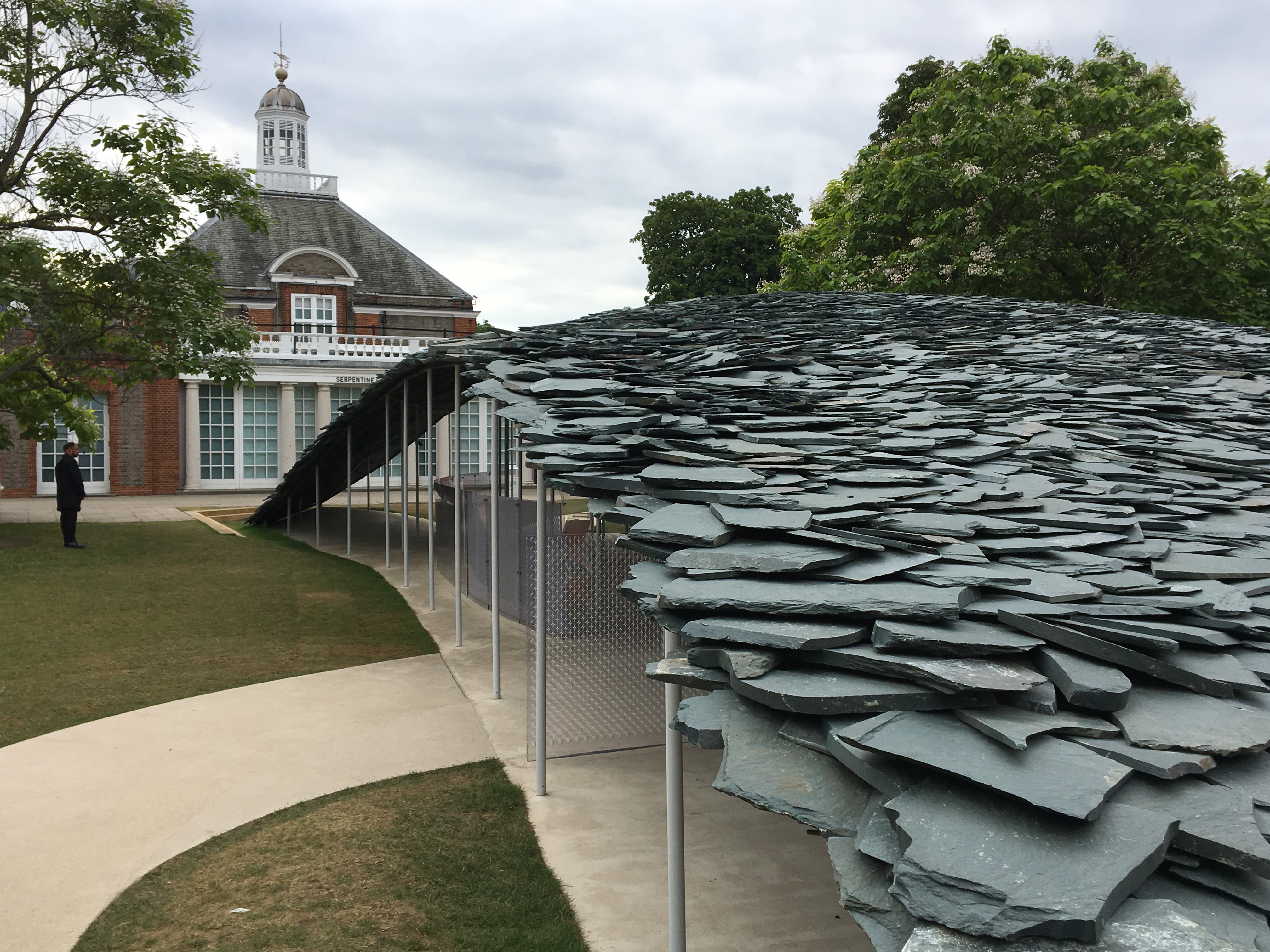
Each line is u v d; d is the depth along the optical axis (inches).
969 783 70.7
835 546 108.5
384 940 165.5
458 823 219.1
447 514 682.8
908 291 714.2
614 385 211.2
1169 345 311.0
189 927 169.3
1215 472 170.7
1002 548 111.3
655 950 163.3
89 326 647.8
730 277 1562.5
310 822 217.6
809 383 227.8
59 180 606.9
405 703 319.3
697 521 119.5
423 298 1370.6
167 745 272.7
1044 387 235.1
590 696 277.3
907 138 829.8
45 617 436.1
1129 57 793.6
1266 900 61.3
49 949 162.2
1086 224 697.0
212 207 647.1
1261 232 700.7
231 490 1178.6
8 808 224.8
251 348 721.0
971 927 58.0
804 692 81.4
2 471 1066.1
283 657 382.9
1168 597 100.0
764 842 210.8
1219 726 77.7
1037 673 83.3
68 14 593.6
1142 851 62.6
